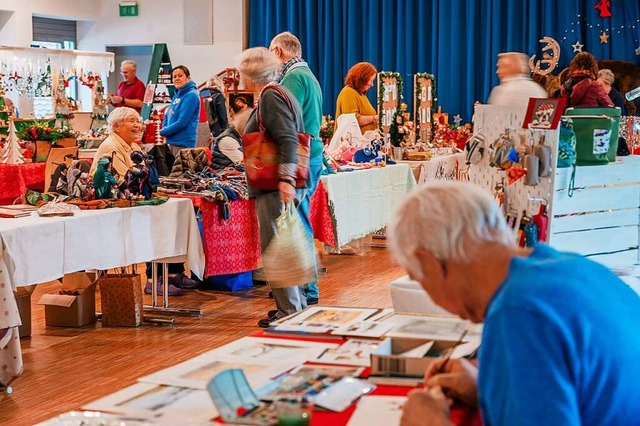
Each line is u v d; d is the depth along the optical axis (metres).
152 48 13.11
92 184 5.10
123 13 12.90
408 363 1.98
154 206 5.15
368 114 7.73
